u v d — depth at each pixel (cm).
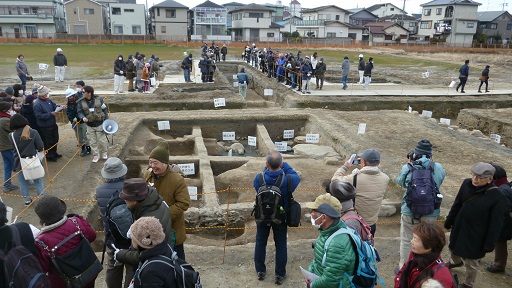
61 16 6900
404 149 1189
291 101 1905
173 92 2022
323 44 6159
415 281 360
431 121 1574
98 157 1041
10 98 1059
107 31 7125
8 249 346
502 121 1548
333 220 383
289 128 1600
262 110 1673
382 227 806
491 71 3503
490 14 7188
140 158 1159
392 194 904
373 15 8025
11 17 5981
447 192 887
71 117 1073
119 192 450
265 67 2936
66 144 1185
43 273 329
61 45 5300
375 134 1345
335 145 1294
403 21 7906
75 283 401
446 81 2767
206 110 1667
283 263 571
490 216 500
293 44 5994
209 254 664
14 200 827
